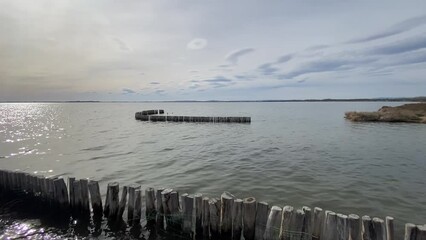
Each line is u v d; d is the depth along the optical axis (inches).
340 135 1158.3
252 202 272.2
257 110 4384.8
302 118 2324.1
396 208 386.0
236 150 837.2
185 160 707.4
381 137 1071.0
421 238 215.5
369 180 513.7
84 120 2354.8
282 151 811.4
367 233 229.0
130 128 1598.2
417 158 697.0
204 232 291.1
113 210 334.3
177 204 305.6
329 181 509.4
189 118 1942.7
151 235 308.0
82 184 347.3
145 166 650.2
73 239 305.9
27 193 383.6
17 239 305.6
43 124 1956.2
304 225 250.1
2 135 1307.8
